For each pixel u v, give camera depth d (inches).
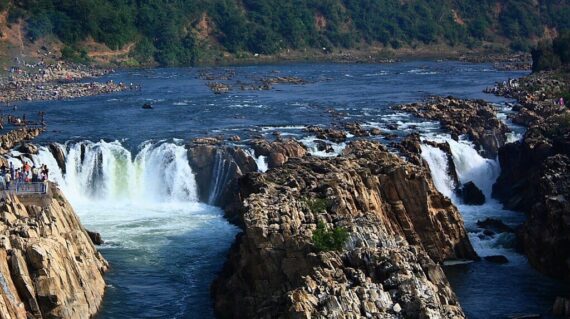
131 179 4741.6
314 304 2326.5
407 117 6131.9
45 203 3230.8
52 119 6072.8
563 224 3329.2
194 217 4212.6
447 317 2335.1
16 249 2709.2
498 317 2886.3
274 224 2812.5
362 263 2539.4
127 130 5506.9
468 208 4431.6
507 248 3668.8
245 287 2819.9
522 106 6358.3
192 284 3221.0
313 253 2615.7
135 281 3245.6
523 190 4394.7
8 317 2484.0
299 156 4512.8
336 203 3095.5
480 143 5128.0
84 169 4761.3
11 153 4675.2
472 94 7539.4
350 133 5388.8
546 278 3302.2
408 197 3535.9
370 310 2315.5
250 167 4591.5
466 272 3380.9
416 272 2522.1
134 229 3956.7
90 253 3272.6
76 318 2790.4
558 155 4097.0
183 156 4692.4
